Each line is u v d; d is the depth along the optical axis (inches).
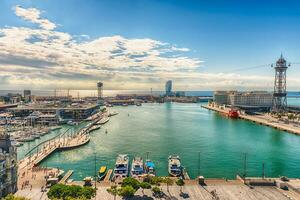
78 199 3329.2
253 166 6363.2
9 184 4060.0
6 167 4015.8
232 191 4281.5
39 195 4099.4
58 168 5797.2
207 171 5959.6
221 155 7293.3
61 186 3676.2
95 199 3912.4
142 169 5590.6
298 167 6304.1
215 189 4350.4
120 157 6353.3
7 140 4178.2
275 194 4175.7
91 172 5777.6
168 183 4306.1
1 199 3631.9
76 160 6752.0
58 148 7755.9
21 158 6889.8
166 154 7357.3
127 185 3951.8
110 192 3843.5
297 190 4224.9
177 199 3934.5
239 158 7007.9
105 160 6737.2
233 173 5851.4
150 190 4276.6
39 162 6382.9
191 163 6545.3
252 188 4421.8
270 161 6766.7
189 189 4340.6
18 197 3289.9
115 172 5482.3
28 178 5007.4
